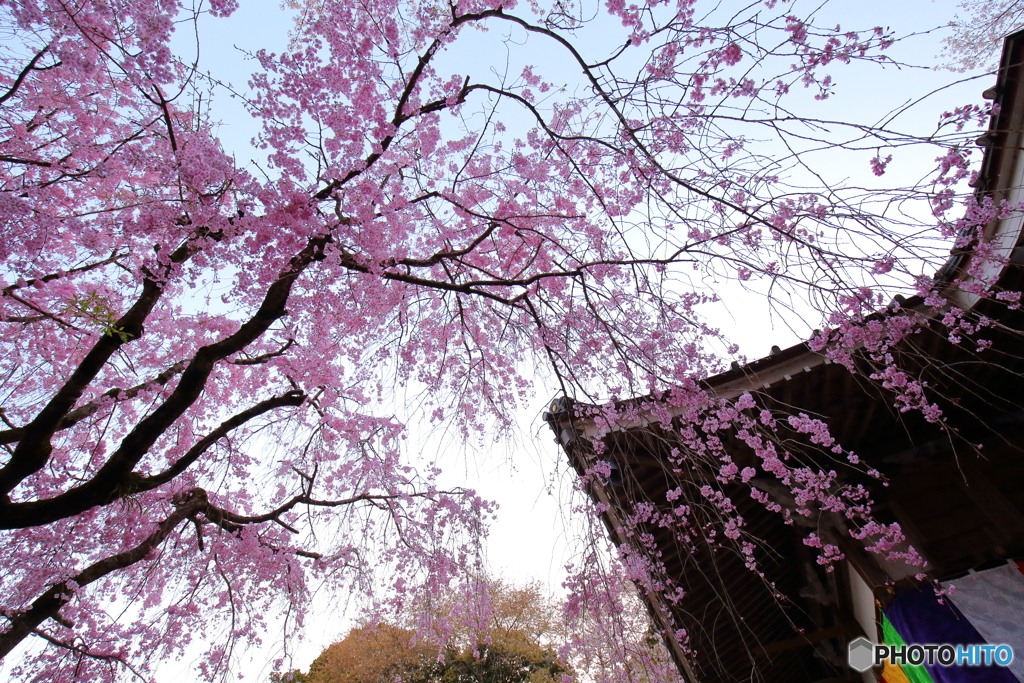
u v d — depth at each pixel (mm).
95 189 4957
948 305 4418
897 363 4715
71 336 5555
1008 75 3740
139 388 5668
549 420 4938
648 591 4867
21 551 5648
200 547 6566
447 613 7051
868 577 5484
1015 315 4609
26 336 5480
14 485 3617
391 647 18391
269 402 5078
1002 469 5523
